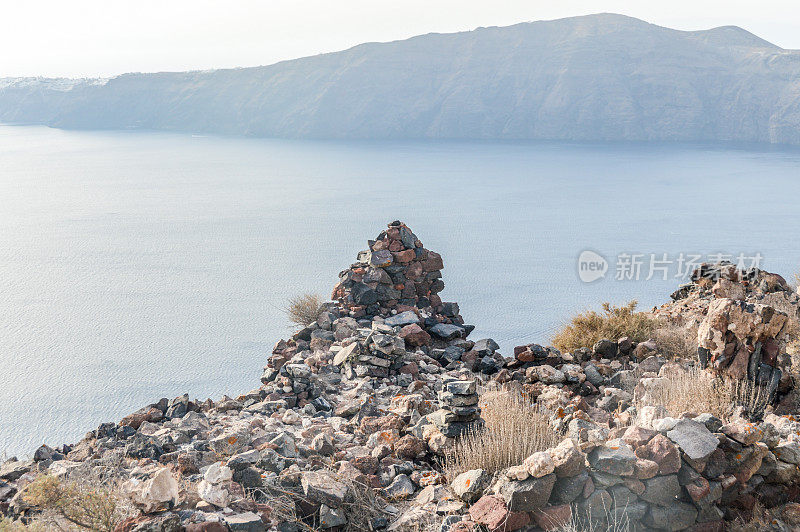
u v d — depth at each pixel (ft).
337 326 50.11
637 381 37.60
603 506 19.56
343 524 20.48
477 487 20.65
